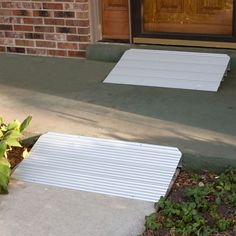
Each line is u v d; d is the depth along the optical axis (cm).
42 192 372
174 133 419
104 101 486
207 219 336
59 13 592
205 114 449
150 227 331
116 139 415
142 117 450
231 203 349
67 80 538
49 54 613
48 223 340
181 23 578
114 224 337
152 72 531
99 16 598
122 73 538
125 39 602
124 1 590
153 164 386
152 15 586
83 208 354
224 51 555
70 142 417
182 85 506
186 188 368
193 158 388
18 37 620
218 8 560
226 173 378
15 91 517
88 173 386
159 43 584
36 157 407
